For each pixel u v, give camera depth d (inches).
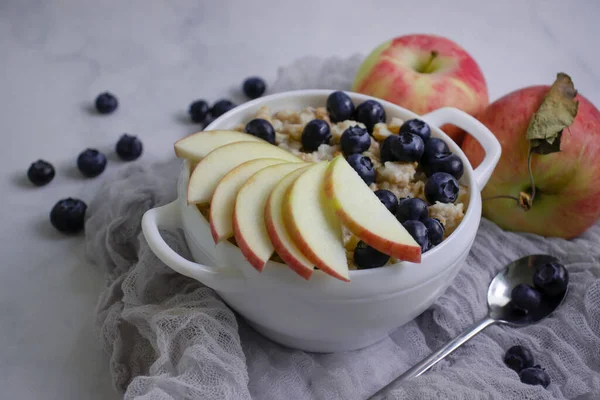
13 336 16.3
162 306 15.6
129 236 17.5
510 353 16.0
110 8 24.4
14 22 23.6
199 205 14.8
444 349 15.7
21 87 21.7
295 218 13.3
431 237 14.4
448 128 18.4
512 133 17.4
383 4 25.3
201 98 21.9
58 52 22.8
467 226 14.5
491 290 17.1
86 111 21.3
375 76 18.6
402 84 18.3
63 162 20.0
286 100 17.1
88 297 17.1
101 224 17.9
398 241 13.4
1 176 19.5
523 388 15.2
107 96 21.1
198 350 14.6
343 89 20.9
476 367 15.6
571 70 22.9
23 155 20.0
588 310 16.3
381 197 14.5
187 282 16.5
